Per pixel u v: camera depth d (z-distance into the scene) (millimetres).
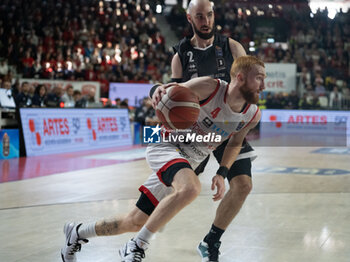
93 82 20719
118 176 10719
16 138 14344
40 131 15109
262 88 3930
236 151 4336
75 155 15211
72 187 9133
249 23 34625
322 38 34438
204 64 5051
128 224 4082
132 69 27000
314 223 6156
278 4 34688
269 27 34594
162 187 3998
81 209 7043
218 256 4641
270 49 31953
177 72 5184
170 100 3812
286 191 8734
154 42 32250
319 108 28516
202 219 6395
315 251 4875
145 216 4043
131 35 31328
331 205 7406
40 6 29016
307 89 29250
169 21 35281
